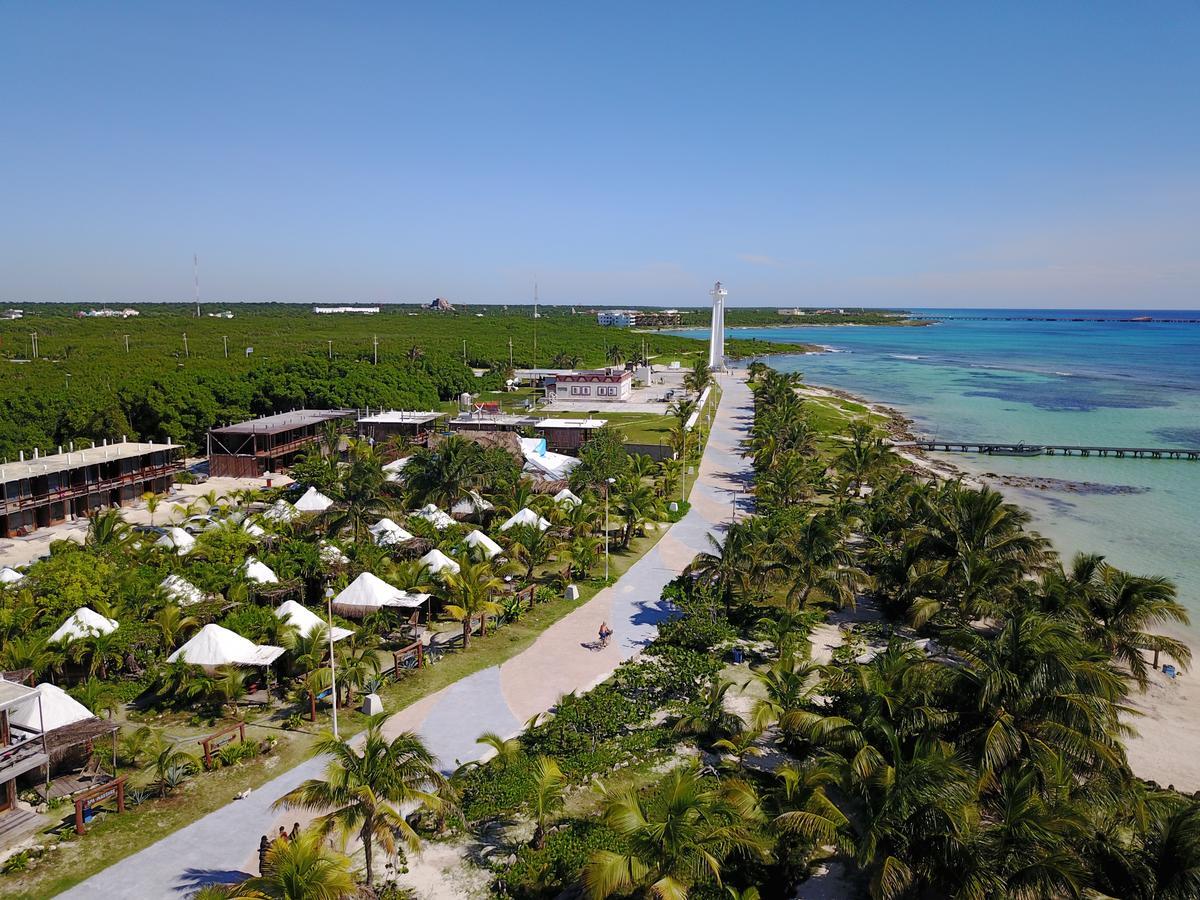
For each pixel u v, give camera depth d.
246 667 34.88
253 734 31.41
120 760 29.44
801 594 44.97
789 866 24.22
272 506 57.47
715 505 69.50
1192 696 38.16
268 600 41.62
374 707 32.84
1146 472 91.19
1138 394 161.50
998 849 21.62
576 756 29.92
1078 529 67.81
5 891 22.41
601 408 123.38
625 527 57.47
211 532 49.69
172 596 39.34
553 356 186.75
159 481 69.88
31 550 53.94
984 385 177.50
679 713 33.66
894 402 150.00
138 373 102.44
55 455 65.44
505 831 25.97
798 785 24.44
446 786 24.00
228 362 123.44
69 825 25.45
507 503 56.47
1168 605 37.84
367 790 21.38
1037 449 101.38
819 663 39.09
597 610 45.12
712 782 28.45
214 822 25.86
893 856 22.17
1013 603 40.00
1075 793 24.23
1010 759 25.19
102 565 40.44
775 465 77.31
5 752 25.14
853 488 71.88
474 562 45.78
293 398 98.12
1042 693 26.36
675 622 42.28
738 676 37.78
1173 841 21.47
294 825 24.56
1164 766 31.77
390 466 66.88
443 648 39.59
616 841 25.12
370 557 46.31
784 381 120.81
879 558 47.69
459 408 116.56
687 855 20.61
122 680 35.25
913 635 43.19
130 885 22.80
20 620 35.28
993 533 44.94
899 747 25.27
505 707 33.78
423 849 24.95
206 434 83.25
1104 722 26.89
